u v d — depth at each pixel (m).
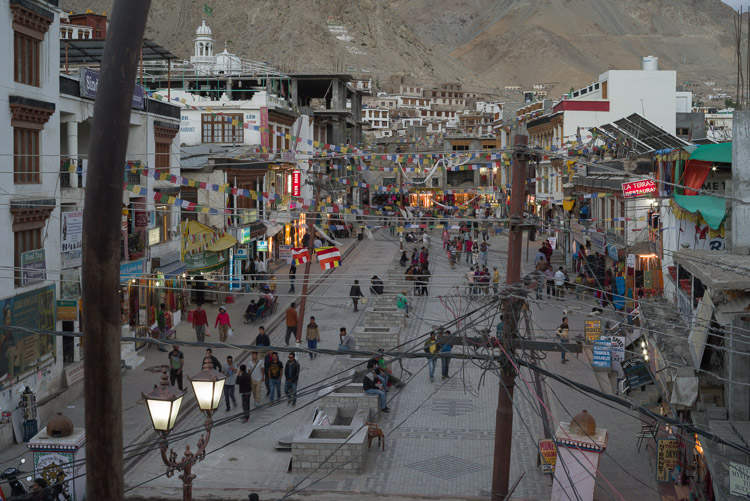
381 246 58.28
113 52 5.01
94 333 5.02
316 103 91.44
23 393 19.23
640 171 28.44
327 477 17.38
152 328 29.28
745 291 12.09
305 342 30.00
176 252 33.47
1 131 19.64
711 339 14.23
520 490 16.52
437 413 21.95
